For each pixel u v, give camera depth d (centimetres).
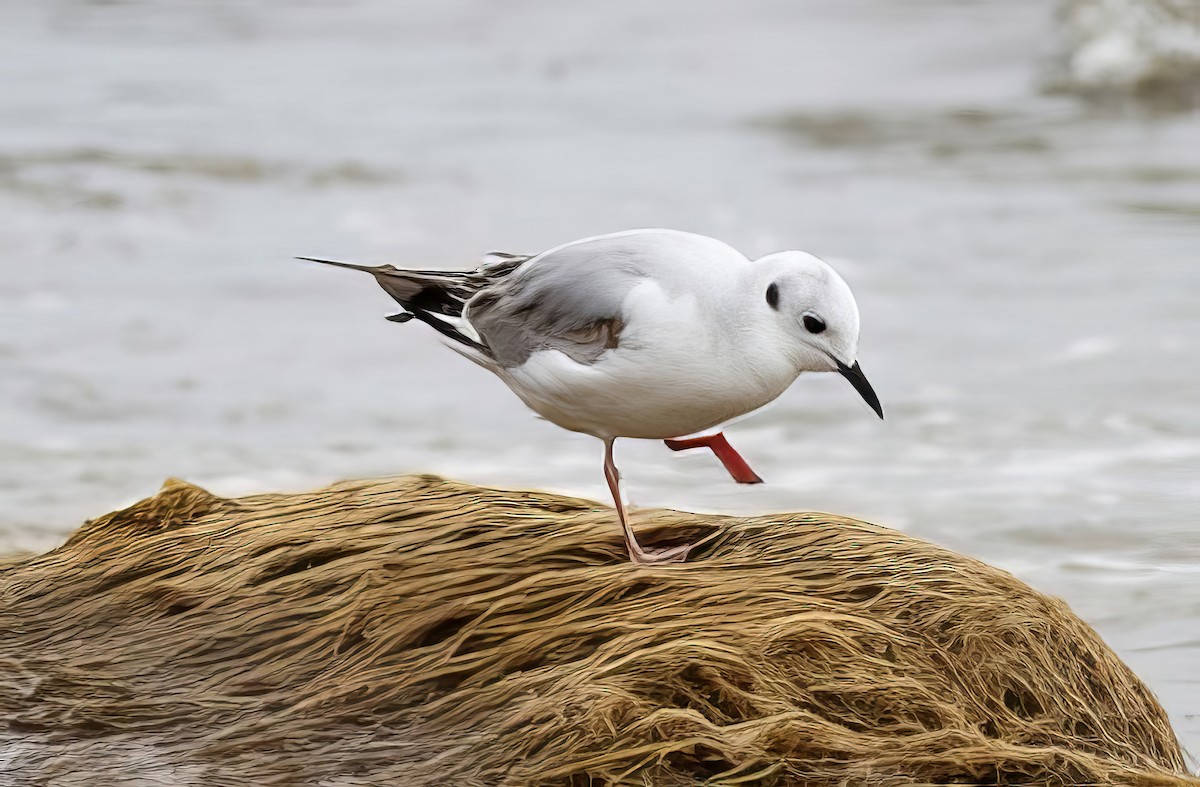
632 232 818
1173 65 3472
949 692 741
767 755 692
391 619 796
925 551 833
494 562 835
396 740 729
